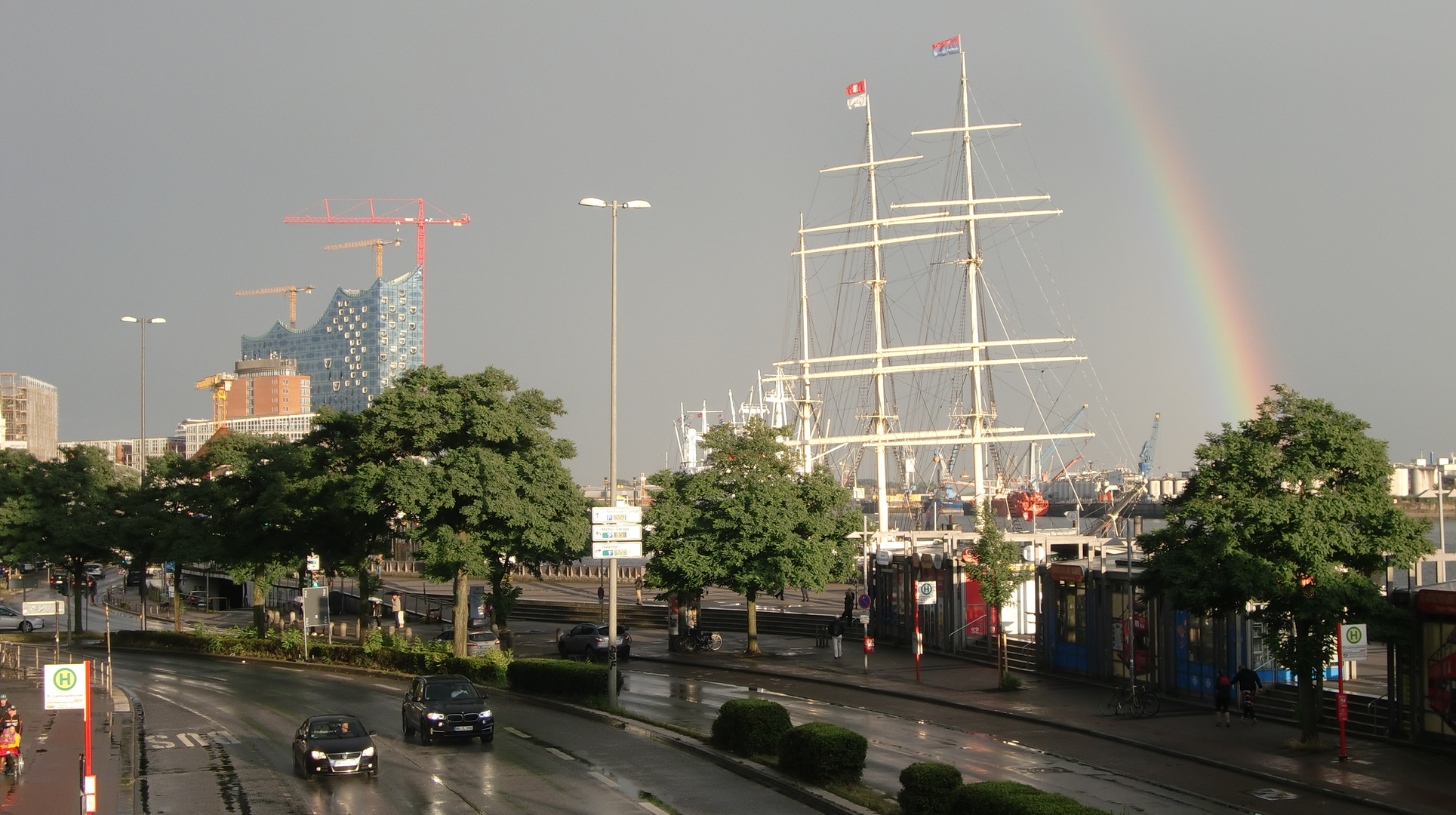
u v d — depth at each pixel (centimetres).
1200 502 3122
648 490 6625
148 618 9344
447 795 2514
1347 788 2569
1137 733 3328
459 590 5572
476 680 4691
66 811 2448
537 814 2311
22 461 7975
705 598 9119
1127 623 3894
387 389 5541
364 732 2819
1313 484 3177
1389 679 3128
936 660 5428
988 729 3512
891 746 3200
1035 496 11575
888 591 6338
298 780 2720
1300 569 3048
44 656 6328
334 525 6350
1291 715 3491
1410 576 3503
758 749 2856
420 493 5184
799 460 6412
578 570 11681
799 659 5622
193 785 2700
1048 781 2706
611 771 2761
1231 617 3734
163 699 4403
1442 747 2955
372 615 8388
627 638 5838
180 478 7556
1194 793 2572
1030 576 4459
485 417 5400
